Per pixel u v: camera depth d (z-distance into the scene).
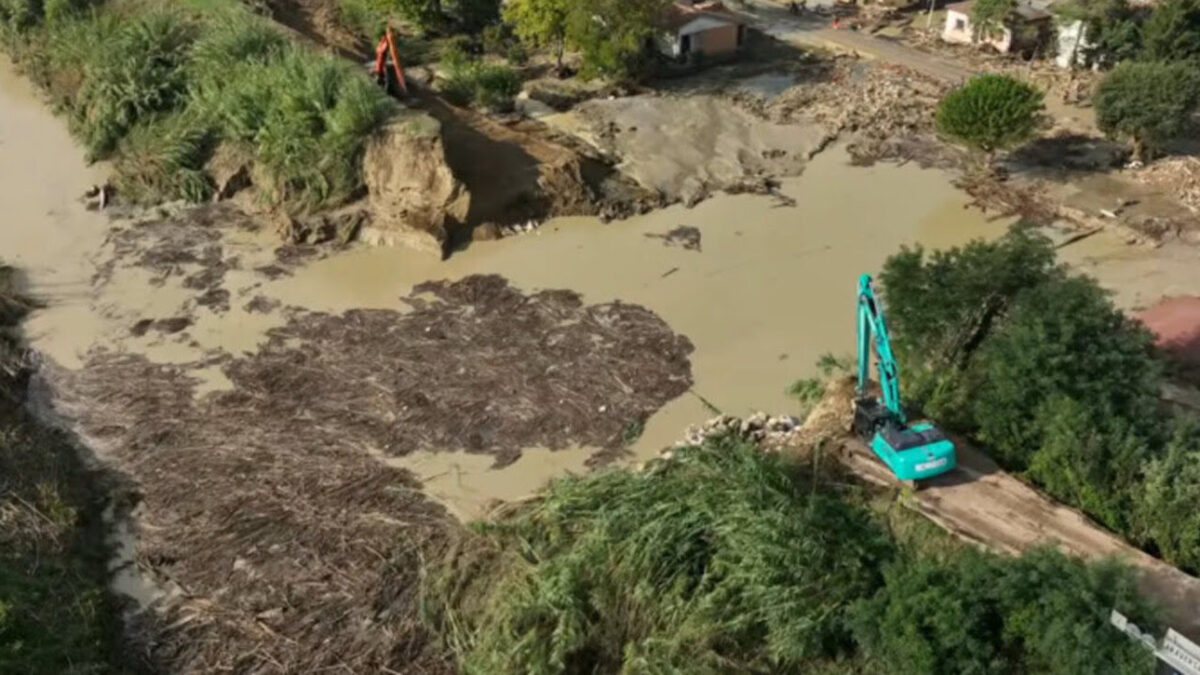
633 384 31.22
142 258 38.09
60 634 21.81
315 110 41.09
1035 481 24.05
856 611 19.84
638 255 38.28
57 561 24.08
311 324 34.25
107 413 30.17
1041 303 24.84
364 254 38.44
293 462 28.31
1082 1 51.84
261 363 32.28
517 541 24.25
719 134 47.06
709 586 21.56
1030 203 41.03
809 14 63.09
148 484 27.59
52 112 50.38
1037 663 18.64
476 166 41.59
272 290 36.19
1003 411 24.41
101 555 25.38
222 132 42.91
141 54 46.00
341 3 58.31
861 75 53.38
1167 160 43.59
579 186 41.44
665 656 20.31
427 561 24.70
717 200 42.22
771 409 30.00
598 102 49.78
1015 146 43.91
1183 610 19.91
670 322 34.16
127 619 23.69
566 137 46.19
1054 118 48.19
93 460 28.42
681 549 22.06
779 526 21.50
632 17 49.31
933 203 41.69
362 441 29.14
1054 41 54.47
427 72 51.78
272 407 30.39
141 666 22.42
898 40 58.47
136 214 41.12
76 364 32.31
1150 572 20.97
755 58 55.94
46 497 25.80
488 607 22.81
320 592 24.25
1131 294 35.00
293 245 38.84
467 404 30.48
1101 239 38.78
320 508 26.73
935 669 18.39
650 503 23.50
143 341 33.38
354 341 33.34
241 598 24.17
